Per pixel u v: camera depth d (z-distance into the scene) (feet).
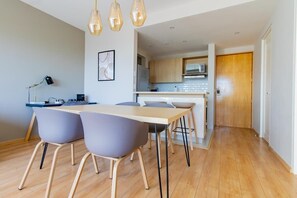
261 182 5.33
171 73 17.88
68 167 6.27
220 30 11.50
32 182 5.16
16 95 9.35
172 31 11.85
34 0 9.35
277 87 7.74
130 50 11.73
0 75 8.65
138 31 11.93
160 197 4.45
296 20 5.90
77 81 13.23
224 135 11.73
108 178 5.51
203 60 17.28
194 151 8.24
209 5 8.96
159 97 11.30
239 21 10.05
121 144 3.51
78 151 8.00
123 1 9.21
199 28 11.21
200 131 9.98
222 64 15.67
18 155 7.35
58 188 4.88
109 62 12.66
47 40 10.88
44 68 10.75
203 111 9.96
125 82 12.01
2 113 8.79
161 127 6.45
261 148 8.79
